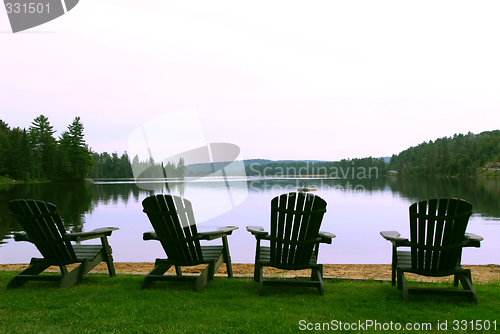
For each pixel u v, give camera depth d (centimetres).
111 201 2078
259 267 320
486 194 2811
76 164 7194
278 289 327
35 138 7262
